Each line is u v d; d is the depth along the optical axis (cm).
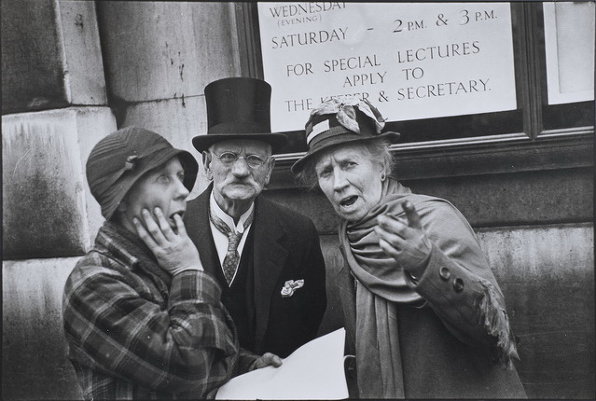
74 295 207
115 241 213
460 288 215
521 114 257
